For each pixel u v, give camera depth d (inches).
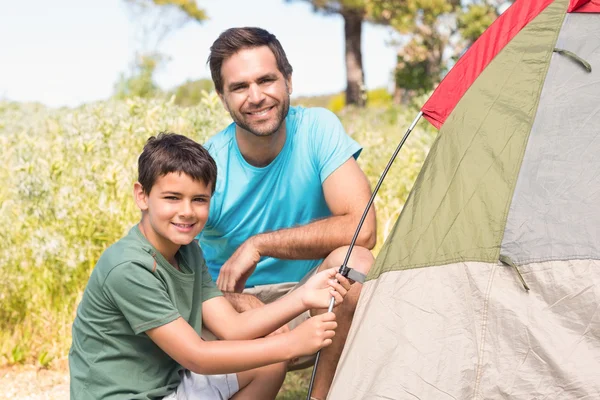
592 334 107.7
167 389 118.0
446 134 127.3
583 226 112.8
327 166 138.6
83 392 116.4
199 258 125.6
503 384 108.4
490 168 120.9
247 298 135.1
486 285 113.7
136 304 113.5
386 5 692.1
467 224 118.4
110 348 116.3
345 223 135.3
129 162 214.5
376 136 272.1
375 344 114.3
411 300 116.3
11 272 192.9
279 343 114.0
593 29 127.3
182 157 115.0
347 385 113.0
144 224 119.4
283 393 163.5
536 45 128.3
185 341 112.9
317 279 122.9
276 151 140.1
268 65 133.1
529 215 115.6
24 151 226.7
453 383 109.5
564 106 122.1
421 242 120.2
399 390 109.8
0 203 203.9
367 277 122.7
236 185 142.5
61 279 192.4
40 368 182.1
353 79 836.0
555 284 110.6
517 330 110.1
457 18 674.8
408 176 230.5
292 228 137.5
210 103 226.4
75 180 204.2
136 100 242.4
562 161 118.1
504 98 125.9
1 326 193.0
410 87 673.0
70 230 193.6
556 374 106.7
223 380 120.3
